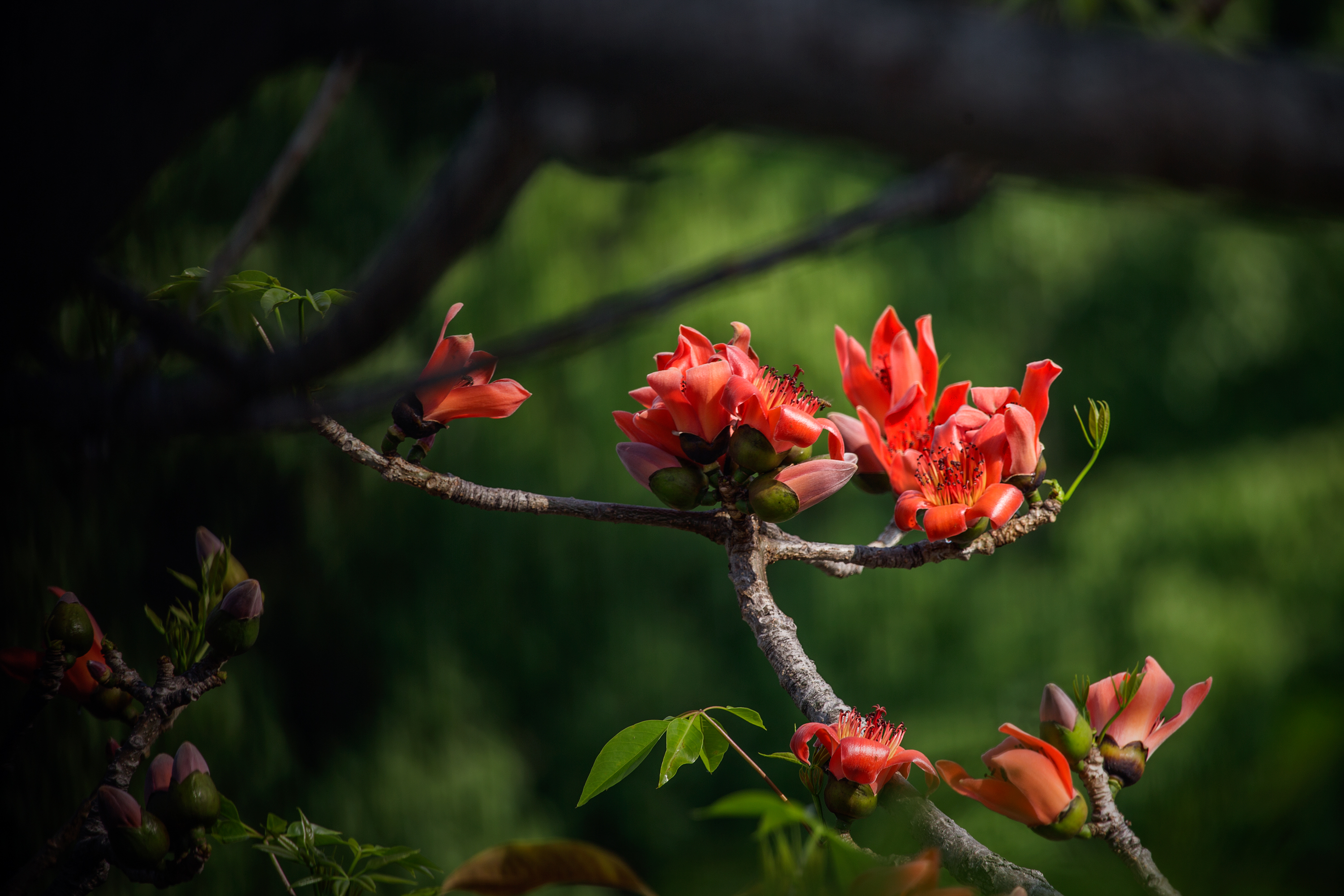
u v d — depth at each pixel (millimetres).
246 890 7375
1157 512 15273
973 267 15375
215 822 3576
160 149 3336
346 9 3330
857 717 3586
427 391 3600
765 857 3316
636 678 14359
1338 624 13906
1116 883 3367
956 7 3309
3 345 3355
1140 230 15727
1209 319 16078
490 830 12398
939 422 3736
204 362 3531
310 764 11578
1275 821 3057
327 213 10547
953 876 3457
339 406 3547
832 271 13781
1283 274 15984
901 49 3295
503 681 14164
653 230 13570
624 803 14125
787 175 13805
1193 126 3281
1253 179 3289
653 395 3686
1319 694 2965
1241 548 14734
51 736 3799
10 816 3742
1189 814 3229
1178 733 12047
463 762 12609
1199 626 13852
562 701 14336
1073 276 15945
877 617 14797
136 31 3314
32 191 3322
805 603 14727
